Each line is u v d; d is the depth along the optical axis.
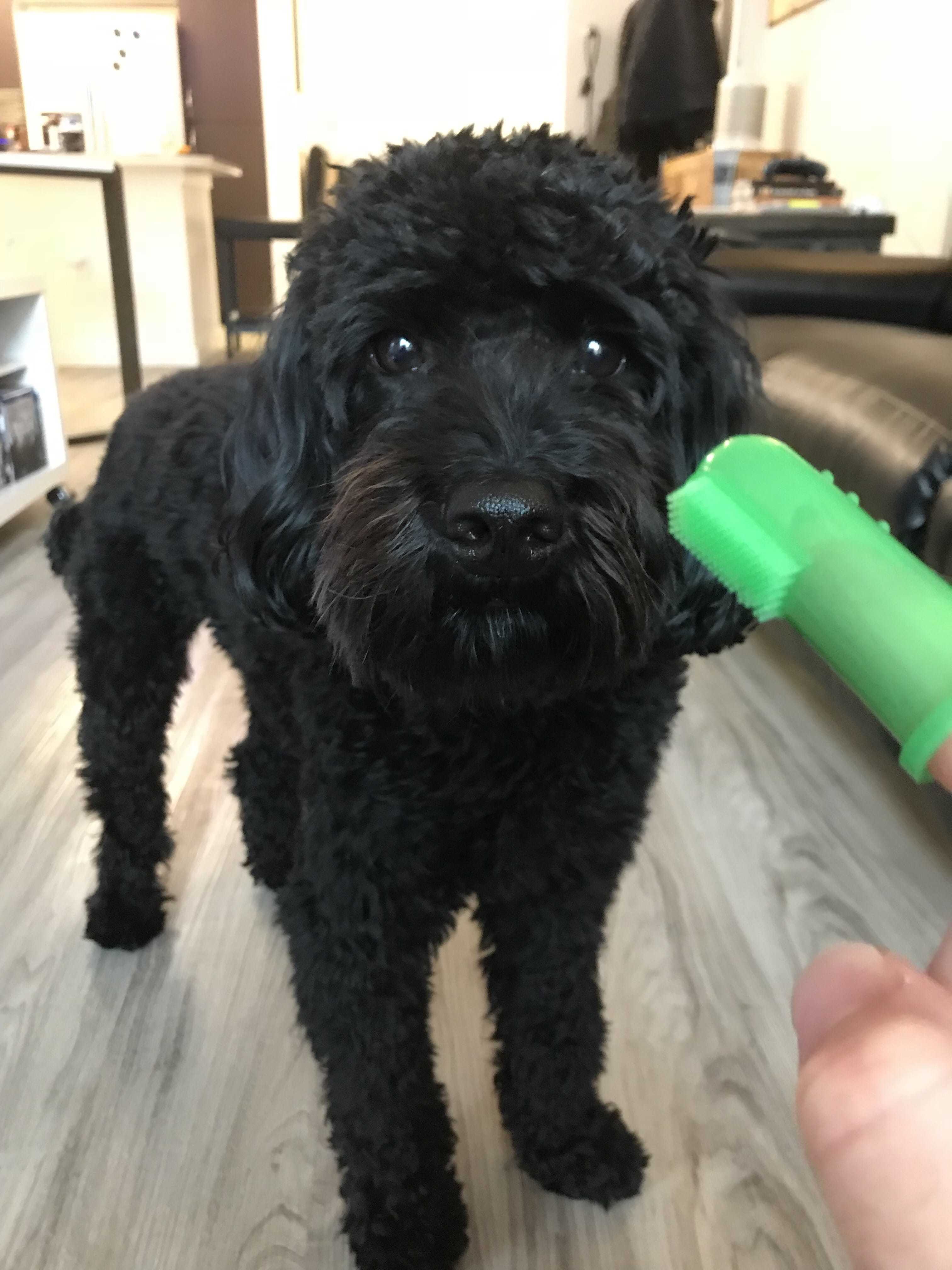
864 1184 0.12
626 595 0.27
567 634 0.27
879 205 1.10
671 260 0.32
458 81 2.05
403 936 0.33
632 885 0.51
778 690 0.73
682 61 1.47
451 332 0.31
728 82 1.42
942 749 0.12
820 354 0.65
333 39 2.10
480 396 0.28
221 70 2.22
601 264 0.30
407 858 0.32
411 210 0.30
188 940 0.48
